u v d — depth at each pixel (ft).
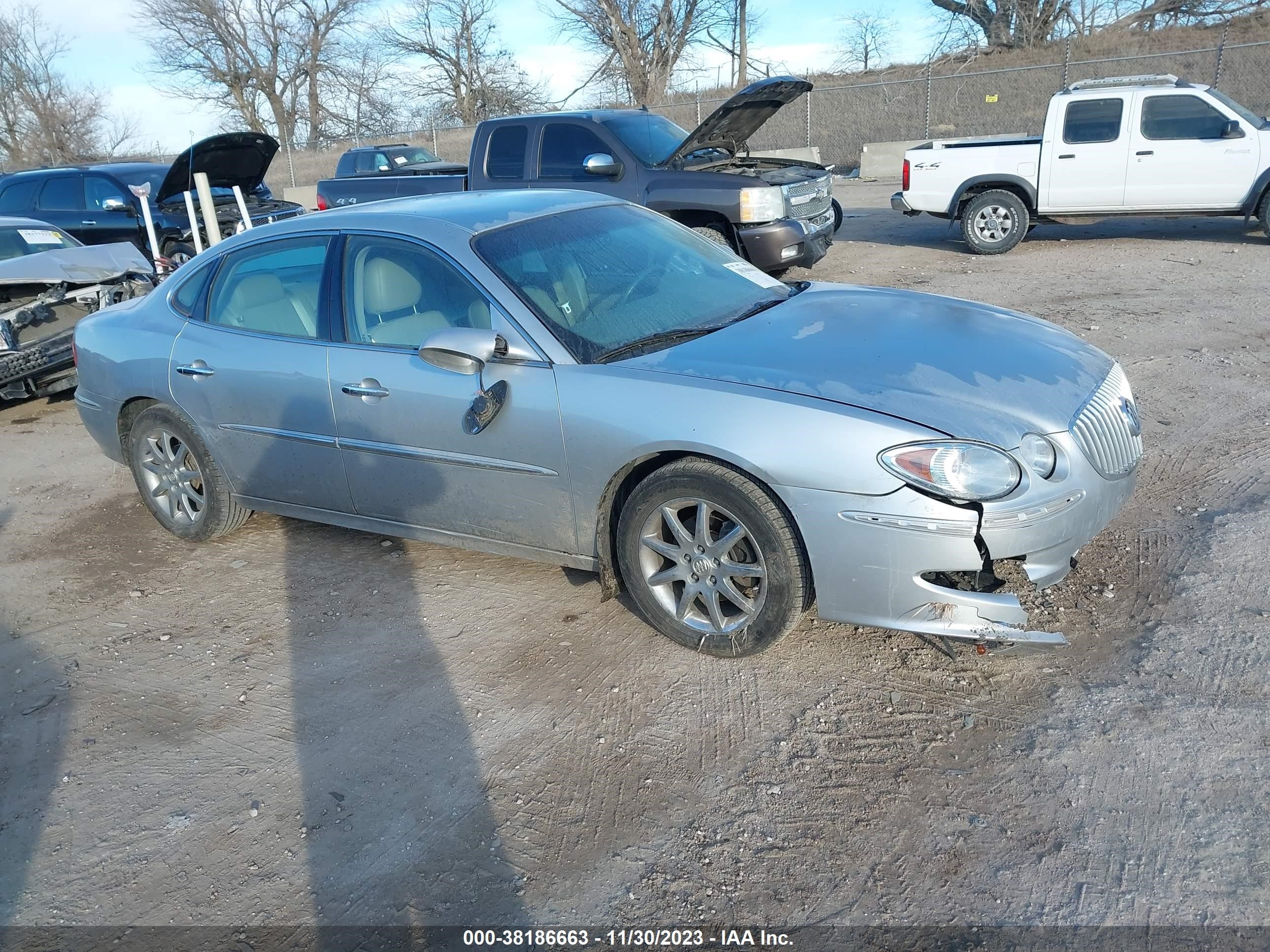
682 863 8.57
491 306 12.10
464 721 10.87
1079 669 10.67
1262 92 69.92
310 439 13.84
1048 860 8.20
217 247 15.42
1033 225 38.78
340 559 15.25
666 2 112.78
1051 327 13.01
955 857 8.35
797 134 85.61
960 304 13.62
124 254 27.40
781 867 8.43
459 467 12.46
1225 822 8.33
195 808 9.90
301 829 9.47
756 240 29.45
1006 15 101.04
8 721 11.73
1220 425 17.24
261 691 11.85
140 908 8.70
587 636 12.30
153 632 13.53
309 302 13.85
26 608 14.60
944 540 9.68
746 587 11.26
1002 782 9.14
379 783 10.00
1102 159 35.50
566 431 11.37
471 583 14.03
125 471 20.58
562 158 31.96
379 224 13.42
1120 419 11.25
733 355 11.37
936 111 81.82
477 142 33.32
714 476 10.57
